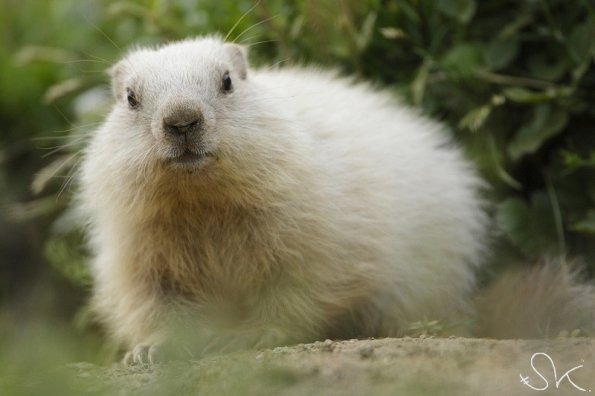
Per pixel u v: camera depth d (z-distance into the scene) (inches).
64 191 644.1
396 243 475.5
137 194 435.5
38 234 693.9
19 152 713.0
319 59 583.2
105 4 701.9
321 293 446.3
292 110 465.1
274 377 327.0
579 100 534.6
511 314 498.0
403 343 356.2
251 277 449.7
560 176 545.3
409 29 572.4
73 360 443.5
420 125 538.6
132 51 559.2
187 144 412.2
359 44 566.6
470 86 554.3
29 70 727.7
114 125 449.1
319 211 445.1
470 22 560.7
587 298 492.7
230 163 423.8
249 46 557.9
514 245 543.5
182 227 446.0
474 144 556.4
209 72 437.4
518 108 550.0
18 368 392.2
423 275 494.0
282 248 441.7
